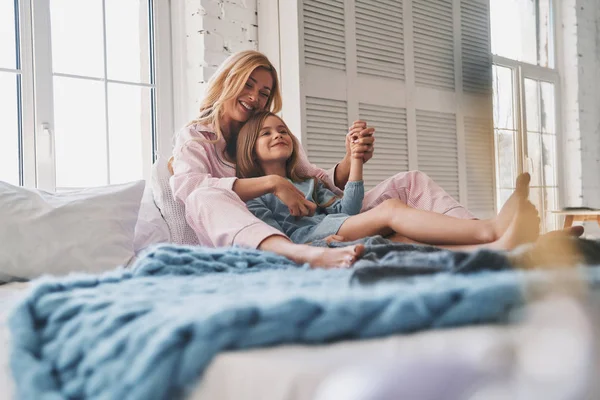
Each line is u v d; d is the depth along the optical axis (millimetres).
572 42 4254
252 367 478
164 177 1959
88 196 1738
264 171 1996
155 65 2762
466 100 3602
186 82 2785
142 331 560
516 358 303
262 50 2947
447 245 1459
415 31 3354
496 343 317
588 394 281
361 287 664
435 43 3455
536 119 4168
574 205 4219
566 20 4285
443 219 1453
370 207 1989
